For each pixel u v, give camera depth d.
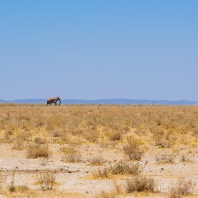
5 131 103.88
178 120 134.00
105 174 48.50
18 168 54.94
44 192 40.62
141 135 96.25
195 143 83.31
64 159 61.84
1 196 38.81
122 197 38.66
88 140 87.25
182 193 39.44
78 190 41.75
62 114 170.75
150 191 40.69
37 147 70.00
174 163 58.78
